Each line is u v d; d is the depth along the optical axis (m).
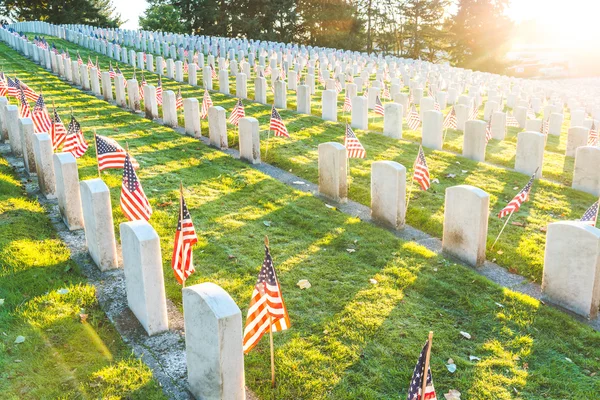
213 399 5.78
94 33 45.09
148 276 6.96
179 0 65.88
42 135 11.24
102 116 19.47
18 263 8.51
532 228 11.07
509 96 27.95
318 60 40.47
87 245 9.25
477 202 9.18
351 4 71.69
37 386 6.02
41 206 11.09
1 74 21.48
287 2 66.88
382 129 19.56
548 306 8.20
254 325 5.96
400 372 6.51
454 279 8.79
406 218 11.47
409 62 43.50
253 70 33.66
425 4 70.00
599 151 13.34
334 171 11.98
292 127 18.64
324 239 10.07
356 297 8.11
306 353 6.81
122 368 6.41
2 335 6.83
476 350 7.05
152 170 13.62
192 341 5.91
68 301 7.71
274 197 12.09
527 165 14.89
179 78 28.23
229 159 14.88
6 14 68.69
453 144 17.81
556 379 6.55
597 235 7.75
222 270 8.75
